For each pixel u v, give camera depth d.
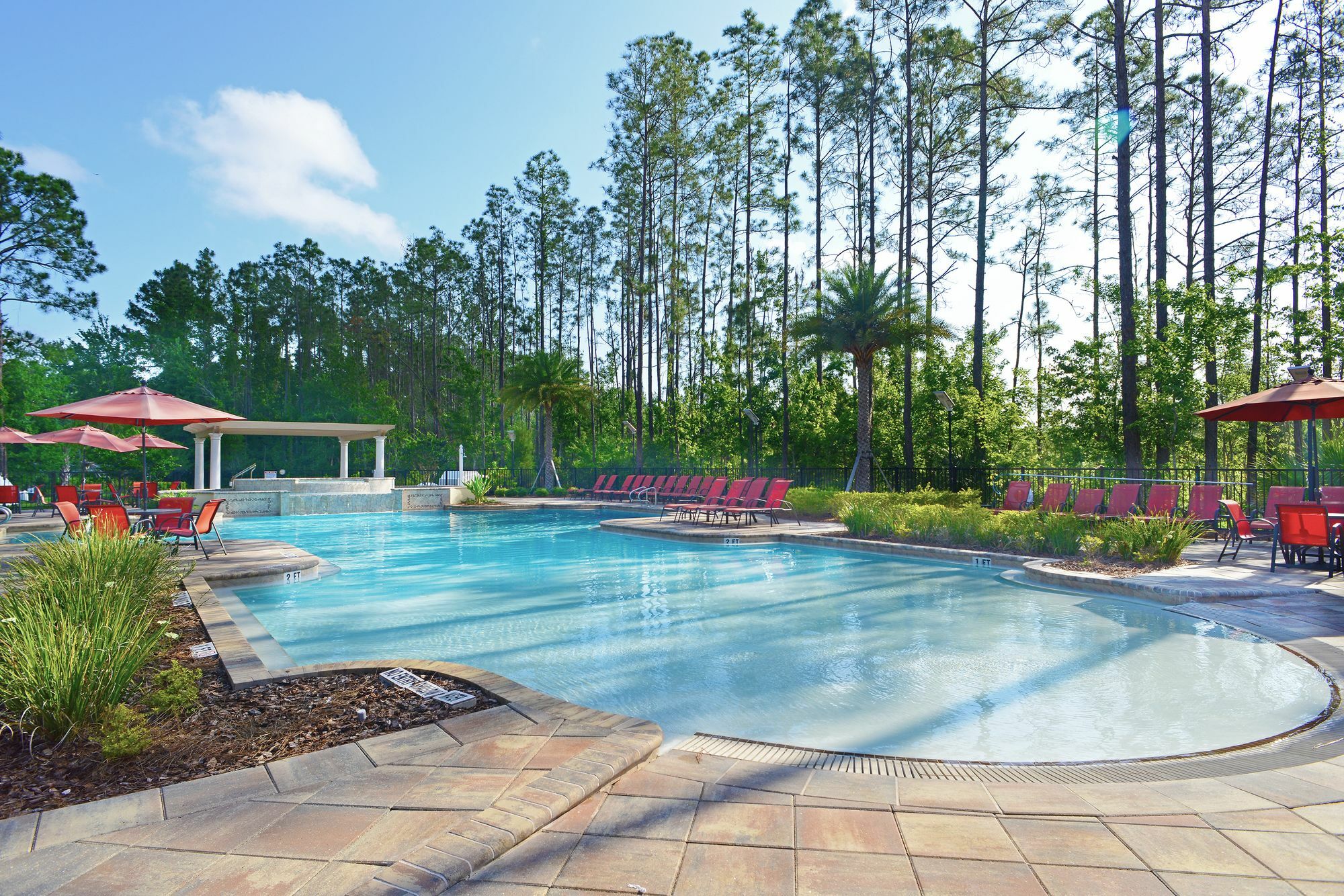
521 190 38.19
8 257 26.75
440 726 3.52
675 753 3.44
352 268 58.94
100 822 2.54
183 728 3.56
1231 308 15.12
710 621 6.67
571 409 30.12
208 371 49.59
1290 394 9.19
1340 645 5.23
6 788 2.87
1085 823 2.57
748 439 26.31
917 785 2.94
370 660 5.04
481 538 14.38
